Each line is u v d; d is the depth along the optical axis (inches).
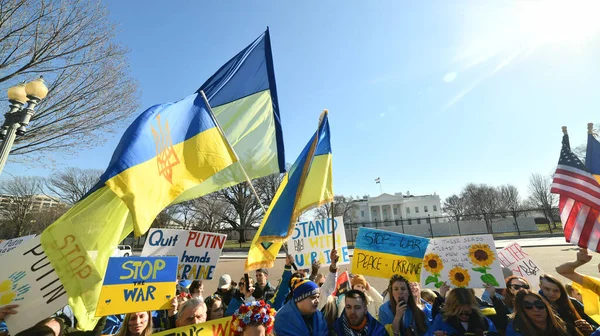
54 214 1566.2
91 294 97.7
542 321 107.0
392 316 127.6
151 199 98.3
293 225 155.7
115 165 93.0
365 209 3122.5
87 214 94.9
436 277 140.8
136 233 89.3
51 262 86.3
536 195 1924.2
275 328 109.2
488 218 1407.5
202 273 163.8
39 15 317.7
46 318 86.6
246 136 182.9
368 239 160.6
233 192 1520.7
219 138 133.2
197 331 108.4
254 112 189.3
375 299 166.9
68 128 382.6
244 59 196.4
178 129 121.0
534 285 183.5
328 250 210.1
